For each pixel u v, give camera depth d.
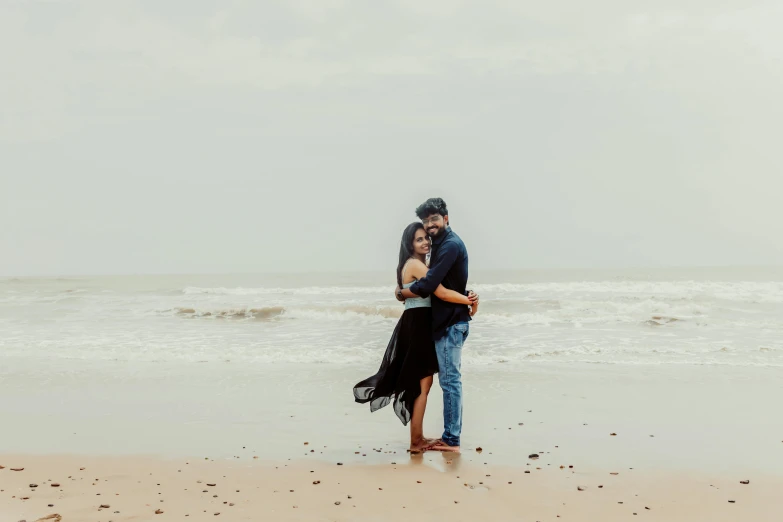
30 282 41.12
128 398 7.25
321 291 26.59
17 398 7.30
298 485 4.08
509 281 38.72
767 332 12.71
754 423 5.85
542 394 7.23
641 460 4.66
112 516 3.45
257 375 8.64
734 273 47.28
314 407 6.66
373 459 4.73
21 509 3.58
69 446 5.22
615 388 7.55
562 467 4.47
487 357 9.90
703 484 4.09
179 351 10.91
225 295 24.64
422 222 4.93
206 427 5.86
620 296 21.47
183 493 3.92
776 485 4.07
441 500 3.76
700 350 10.52
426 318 4.93
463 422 5.94
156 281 42.22
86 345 11.72
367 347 11.15
